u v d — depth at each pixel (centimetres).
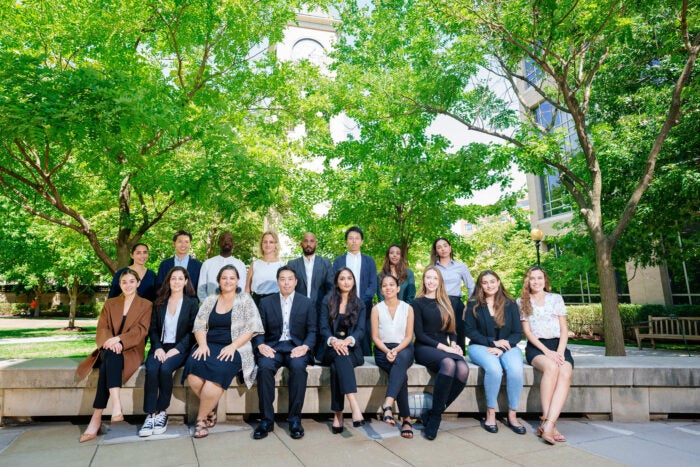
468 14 783
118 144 673
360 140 1142
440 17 821
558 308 464
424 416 434
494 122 997
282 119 1034
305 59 1055
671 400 461
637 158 972
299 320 455
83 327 2244
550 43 787
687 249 1064
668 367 462
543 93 958
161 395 412
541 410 454
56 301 3975
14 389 439
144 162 755
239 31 829
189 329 453
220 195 738
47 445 377
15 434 408
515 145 962
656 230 1014
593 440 393
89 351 1145
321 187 1234
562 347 444
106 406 414
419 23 966
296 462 336
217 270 535
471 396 459
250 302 449
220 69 927
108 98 576
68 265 1811
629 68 1077
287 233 1645
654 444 382
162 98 732
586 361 500
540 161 874
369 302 557
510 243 1463
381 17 1091
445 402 399
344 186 1116
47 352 1121
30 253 1897
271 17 900
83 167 991
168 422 444
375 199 1035
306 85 1043
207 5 764
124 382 425
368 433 409
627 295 1673
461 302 571
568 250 1350
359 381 454
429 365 440
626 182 1023
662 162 964
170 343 447
